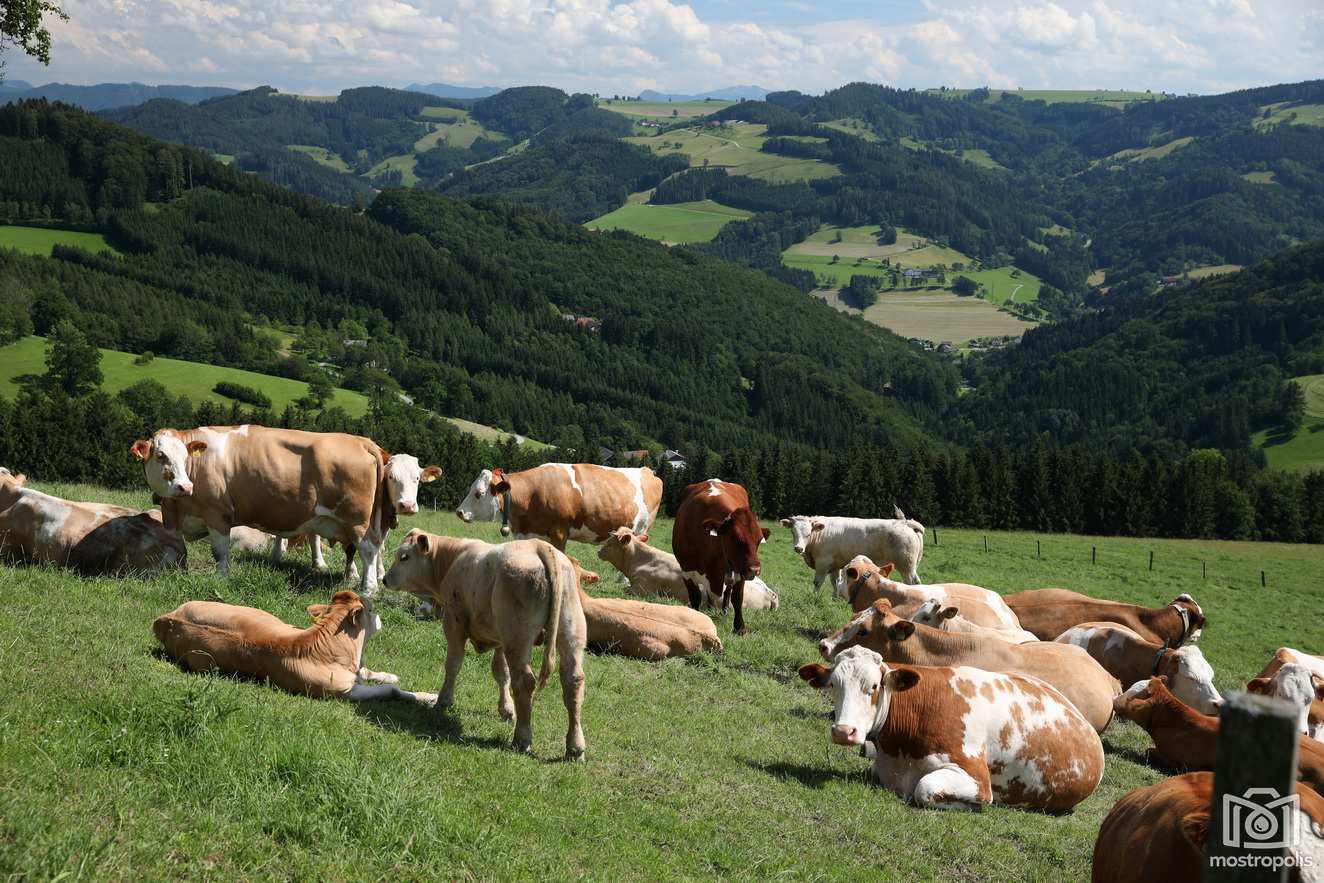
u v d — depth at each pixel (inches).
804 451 6781.5
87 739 244.7
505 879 229.0
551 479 674.8
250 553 583.5
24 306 6003.9
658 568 698.2
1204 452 4077.3
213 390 5467.5
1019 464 3415.4
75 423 2536.9
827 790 358.9
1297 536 3508.9
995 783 370.6
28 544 475.5
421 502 2760.8
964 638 452.1
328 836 227.5
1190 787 201.6
